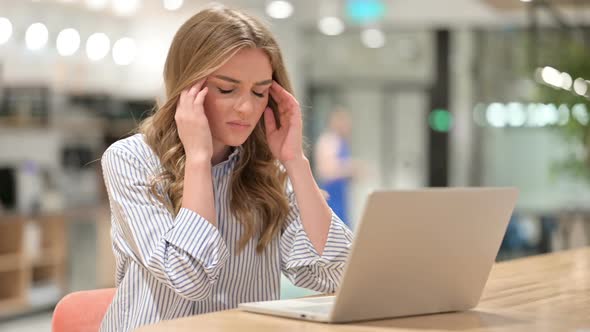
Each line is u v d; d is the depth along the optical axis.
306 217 2.01
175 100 1.92
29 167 7.66
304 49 12.84
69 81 8.14
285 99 2.03
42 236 7.61
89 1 8.15
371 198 1.47
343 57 12.74
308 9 12.07
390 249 1.54
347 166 10.55
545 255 3.00
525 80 11.73
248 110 1.90
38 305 7.30
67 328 1.96
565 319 1.65
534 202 11.62
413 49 12.43
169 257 1.76
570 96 7.62
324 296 1.96
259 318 1.60
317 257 2.00
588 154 8.47
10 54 7.55
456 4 11.60
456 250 1.65
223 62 1.86
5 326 6.58
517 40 11.87
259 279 2.07
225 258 1.82
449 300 1.71
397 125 12.57
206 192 1.81
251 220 2.01
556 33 7.70
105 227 7.86
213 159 2.04
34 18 7.70
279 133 2.05
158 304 1.89
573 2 6.79
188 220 1.78
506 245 10.14
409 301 1.64
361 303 1.56
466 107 12.20
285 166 2.04
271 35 1.95
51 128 7.98
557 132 9.63
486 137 12.05
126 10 8.49
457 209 1.61
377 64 12.62
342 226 2.04
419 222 1.56
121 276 2.01
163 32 8.93
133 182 1.89
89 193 8.45
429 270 1.64
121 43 8.65
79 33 8.18
